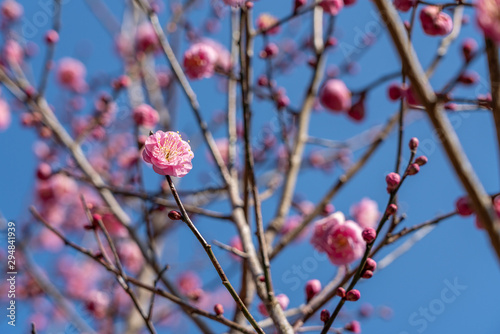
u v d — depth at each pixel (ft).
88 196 23.48
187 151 8.59
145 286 10.56
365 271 8.99
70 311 17.60
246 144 11.19
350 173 15.46
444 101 9.55
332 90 11.62
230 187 14.29
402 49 7.97
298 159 16.90
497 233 7.17
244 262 13.33
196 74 15.01
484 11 6.71
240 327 10.23
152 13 15.89
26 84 18.42
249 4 13.61
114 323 19.51
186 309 10.48
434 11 10.77
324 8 14.21
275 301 9.94
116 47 27.07
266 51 15.61
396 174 9.40
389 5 8.10
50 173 16.22
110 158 24.18
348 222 10.91
